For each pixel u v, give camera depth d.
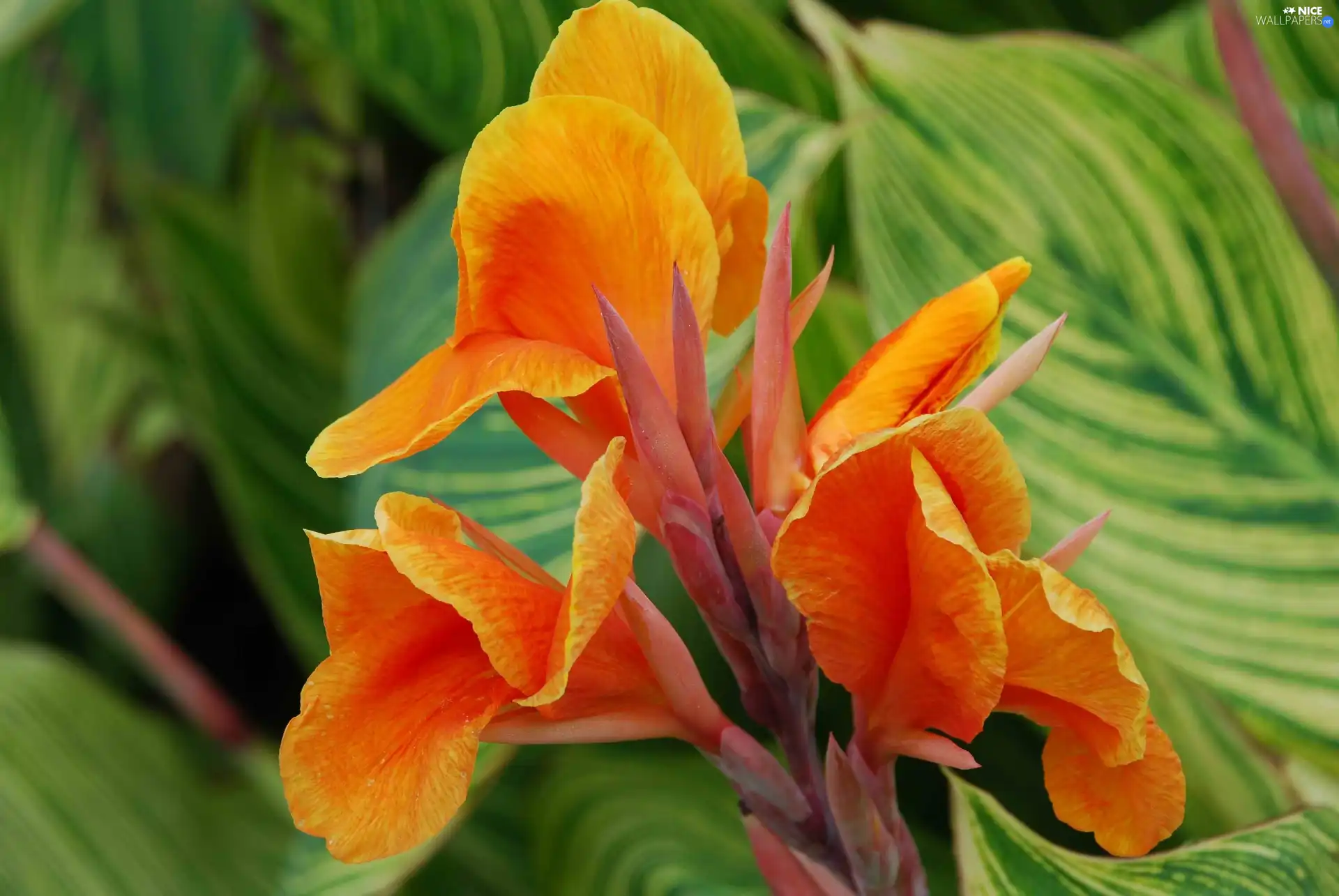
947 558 0.67
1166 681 0.86
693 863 0.90
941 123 0.88
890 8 1.07
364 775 0.68
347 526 0.90
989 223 0.88
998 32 1.08
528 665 0.67
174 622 1.36
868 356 0.71
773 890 0.72
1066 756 0.70
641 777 0.97
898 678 0.69
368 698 0.68
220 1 1.31
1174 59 1.02
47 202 1.41
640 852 0.91
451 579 0.67
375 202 1.27
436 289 0.93
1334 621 0.84
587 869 0.93
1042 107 0.88
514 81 0.99
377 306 0.96
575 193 0.69
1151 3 1.07
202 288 1.13
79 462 1.40
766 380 0.70
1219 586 0.85
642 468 0.70
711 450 0.69
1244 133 0.86
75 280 1.44
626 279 0.69
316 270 1.23
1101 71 0.87
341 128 1.26
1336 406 0.86
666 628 0.69
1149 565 0.85
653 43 0.70
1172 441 0.86
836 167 0.95
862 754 0.70
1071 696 0.68
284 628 1.10
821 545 0.68
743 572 0.70
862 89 0.88
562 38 0.70
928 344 0.70
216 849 1.09
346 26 0.96
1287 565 0.85
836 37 0.88
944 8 1.07
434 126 1.04
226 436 1.11
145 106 1.35
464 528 0.70
